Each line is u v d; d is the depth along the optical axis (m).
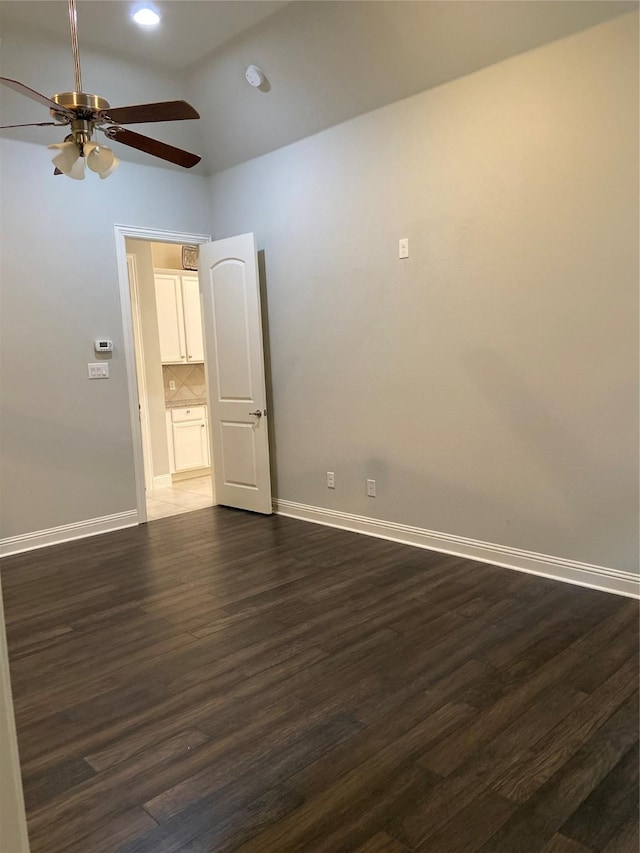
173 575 3.79
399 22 3.38
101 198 4.66
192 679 2.58
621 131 2.96
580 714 2.24
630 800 1.82
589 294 3.17
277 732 2.20
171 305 6.43
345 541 4.33
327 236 4.42
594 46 2.99
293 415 4.93
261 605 3.29
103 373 4.73
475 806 1.82
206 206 5.32
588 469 3.29
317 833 1.74
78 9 3.44
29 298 4.34
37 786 1.97
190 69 4.27
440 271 3.78
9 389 4.29
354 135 4.12
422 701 2.36
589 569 3.35
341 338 4.45
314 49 3.77
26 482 4.39
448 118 3.61
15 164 4.23
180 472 6.61
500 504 3.69
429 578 3.57
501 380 3.58
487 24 3.20
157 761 2.07
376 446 4.34
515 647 2.73
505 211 3.43
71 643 2.94
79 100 2.53
